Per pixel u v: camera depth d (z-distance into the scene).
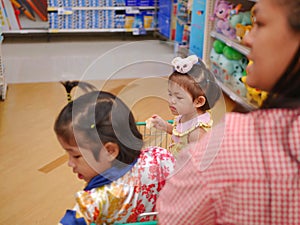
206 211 0.74
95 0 5.99
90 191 1.15
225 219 0.73
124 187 1.17
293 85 0.68
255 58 0.70
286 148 0.69
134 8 6.19
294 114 0.70
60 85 4.30
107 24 6.19
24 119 3.46
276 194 0.70
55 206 2.35
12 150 2.94
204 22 4.29
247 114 0.76
